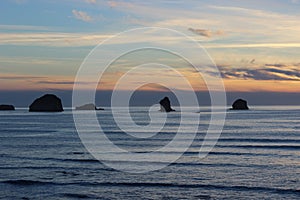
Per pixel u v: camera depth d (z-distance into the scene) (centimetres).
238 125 8650
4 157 4069
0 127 8625
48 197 2436
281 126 8350
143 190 2606
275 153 4375
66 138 6141
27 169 3350
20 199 2400
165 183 2784
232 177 3005
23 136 6531
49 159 3919
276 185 2730
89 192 2553
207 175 3086
